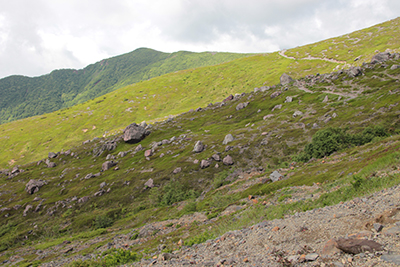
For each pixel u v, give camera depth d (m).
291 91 157.38
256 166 81.75
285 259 8.61
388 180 14.84
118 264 18.42
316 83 157.38
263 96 172.88
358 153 40.03
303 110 118.00
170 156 113.88
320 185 27.20
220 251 12.93
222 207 40.53
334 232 9.50
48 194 116.25
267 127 111.00
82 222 78.81
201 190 78.44
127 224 65.94
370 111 83.88
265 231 13.38
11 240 77.25
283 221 14.12
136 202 85.00
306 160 57.59
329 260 7.28
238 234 14.85
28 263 45.28
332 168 35.53
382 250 6.53
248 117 151.00
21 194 126.06
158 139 156.75
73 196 103.69
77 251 47.03
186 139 132.88
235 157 90.56
